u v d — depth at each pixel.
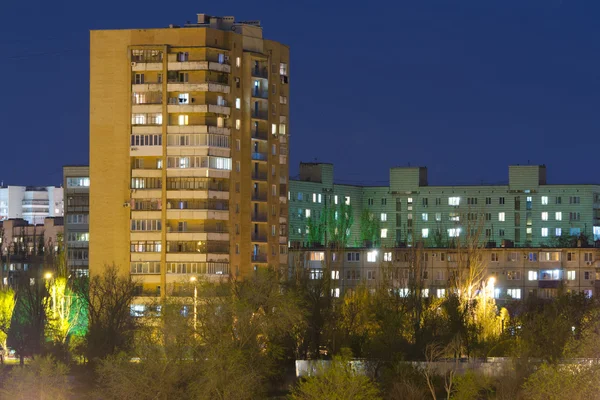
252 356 128.62
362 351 146.62
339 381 115.69
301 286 157.88
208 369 120.25
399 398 126.88
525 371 127.62
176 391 121.62
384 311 159.25
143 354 123.62
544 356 138.38
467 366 133.88
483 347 153.00
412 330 155.12
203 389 120.38
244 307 131.50
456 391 127.00
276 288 144.38
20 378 123.12
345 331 156.12
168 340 126.12
